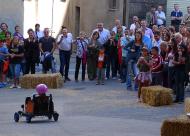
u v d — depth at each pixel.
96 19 34.97
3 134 14.95
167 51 21.58
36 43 25.38
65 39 25.91
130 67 23.56
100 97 21.66
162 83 21.52
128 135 14.92
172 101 20.16
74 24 36.59
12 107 19.48
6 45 24.47
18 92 22.94
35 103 16.69
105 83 25.50
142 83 20.83
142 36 23.66
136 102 20.56
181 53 20.17
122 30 26.36
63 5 37.69
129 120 17.23
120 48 25.97
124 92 22.91
